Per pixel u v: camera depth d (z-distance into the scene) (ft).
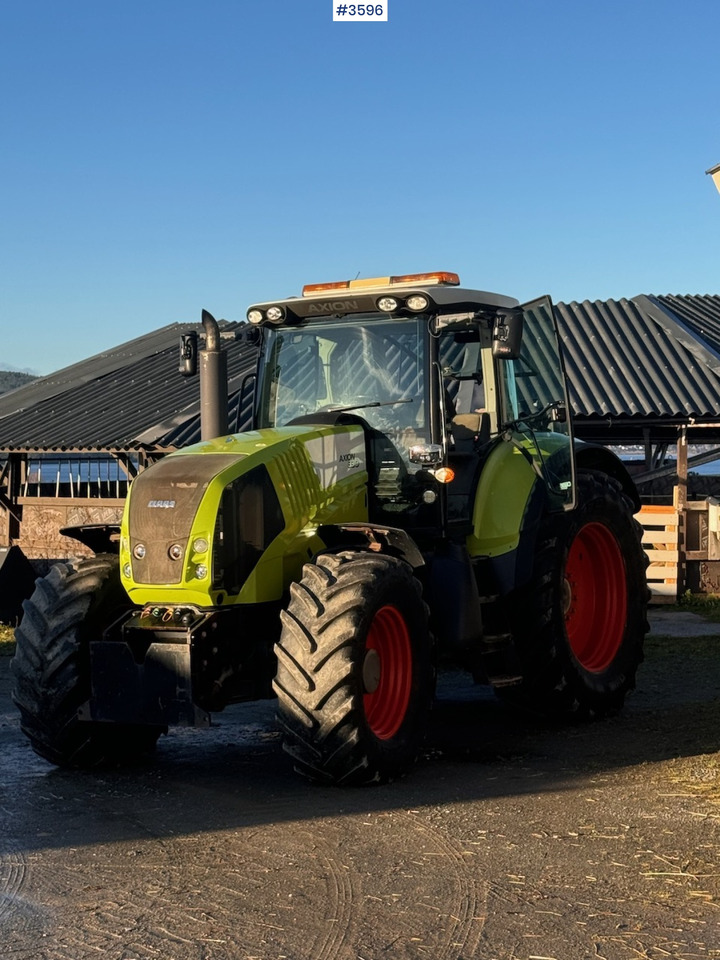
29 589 45.37
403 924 13.16
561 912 13.41
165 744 24.11
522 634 24.76
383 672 20.75
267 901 14.02
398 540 21.06
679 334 57.06
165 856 15.94
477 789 19.39
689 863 14.96
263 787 19.95
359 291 23.15
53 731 21.24
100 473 56.39
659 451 59.21
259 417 24.76
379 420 23.39
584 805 17.97
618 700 26.22
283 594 21.40
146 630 20.67
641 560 27.66
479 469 23.97
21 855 16.16
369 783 19.71
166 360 64.59
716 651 35.35
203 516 20.24
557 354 24.27
